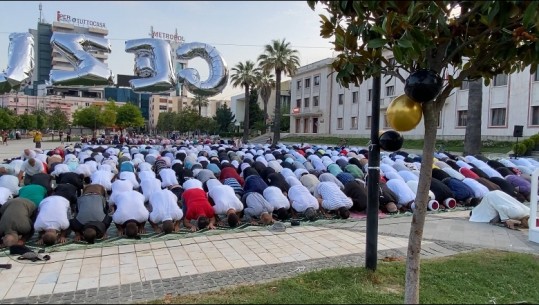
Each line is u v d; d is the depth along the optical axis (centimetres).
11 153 2859
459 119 3619
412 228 400
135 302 454
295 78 6322
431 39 364
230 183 1021
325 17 411
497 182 1146
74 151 1900
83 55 1614
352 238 755
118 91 12469
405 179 1173
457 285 496
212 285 515
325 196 933
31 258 617
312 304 428
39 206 730
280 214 869
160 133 10206
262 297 450
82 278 544
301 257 640
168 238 744
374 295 456
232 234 775
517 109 3092
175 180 1088
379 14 372
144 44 1728
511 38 364
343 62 435
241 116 9044
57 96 10556
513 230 816
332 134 5425
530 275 536
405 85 372
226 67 1798
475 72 427
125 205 750
